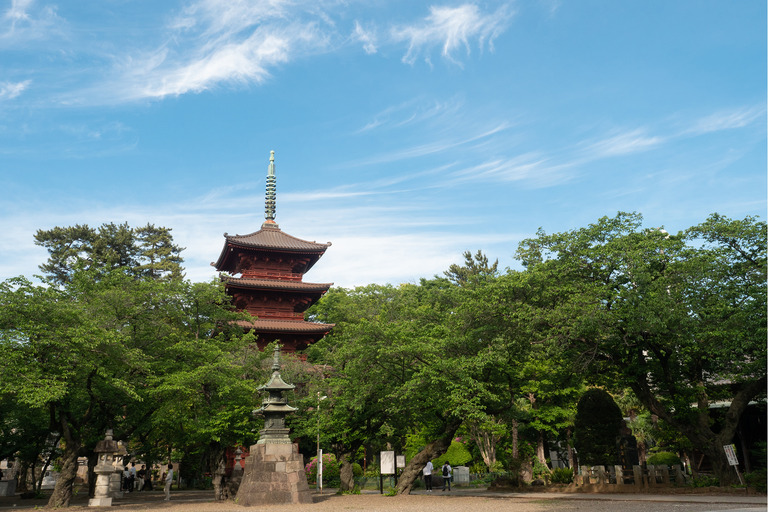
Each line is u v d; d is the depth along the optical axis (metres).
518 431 55.16
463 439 59.19
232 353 41.75
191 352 36.81
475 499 32.62
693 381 35.66
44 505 34.75
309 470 51.75
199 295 39.59
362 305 65.50
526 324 35.09
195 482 59.38
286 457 31.23
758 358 30.59
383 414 41.09
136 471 57.69
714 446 33.00
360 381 38.69
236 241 71.94
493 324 37.00
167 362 36.47
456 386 34.16
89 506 32.56
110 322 34.28
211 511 27.62
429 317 42.84
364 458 61.16
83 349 29.44
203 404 37.75
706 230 32.31
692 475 37.28
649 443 55.66
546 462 55.56
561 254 35.59
